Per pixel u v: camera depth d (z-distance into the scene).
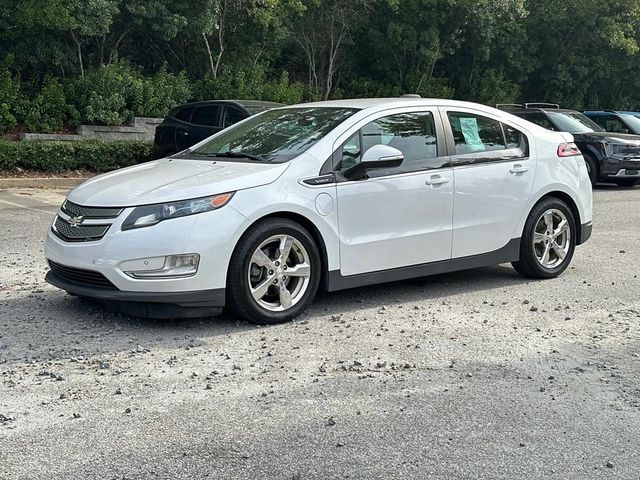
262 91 22.20
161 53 22.81
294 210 6.00
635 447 4.01
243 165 6.21
